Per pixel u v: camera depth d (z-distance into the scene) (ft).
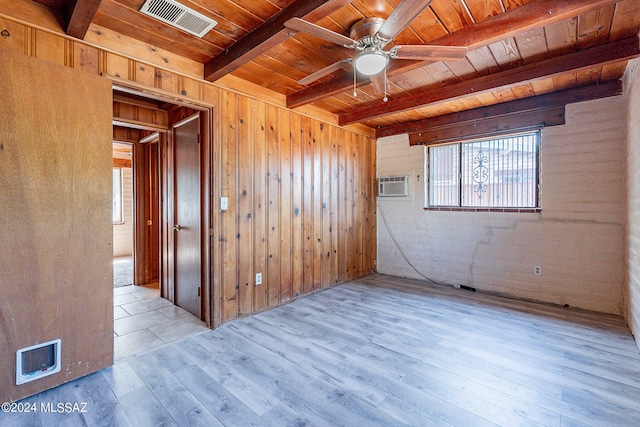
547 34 7.41
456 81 10.20
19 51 6.10
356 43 6.42
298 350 8.09
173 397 6.16
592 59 8.02
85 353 6.85
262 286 10.98
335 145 14.15
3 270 5.76
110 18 6.79
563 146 11.27
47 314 6.29
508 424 5.37
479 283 13.37
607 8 6.38
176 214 12.04
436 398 6.10
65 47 6.68
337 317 10.40
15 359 5.92
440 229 14.51
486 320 10.04
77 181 6.63
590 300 10.86
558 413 5.62
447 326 9.59
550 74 8.63
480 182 13.44
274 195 11.37
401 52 6.73
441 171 14.65
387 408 5.82
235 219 10.10
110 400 6.07
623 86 9.96
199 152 10.17
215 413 5.70
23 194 5.94
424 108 13.09
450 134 14.08
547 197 11.65
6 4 5.96
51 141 6.24
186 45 8.02
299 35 7.48
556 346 8.18
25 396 6.05
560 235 11.41
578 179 11.02
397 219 16.06
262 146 10.91
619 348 8.02
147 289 14.38
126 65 7.59
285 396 6.19
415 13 5.32
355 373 7.00
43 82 6.12
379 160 16.71
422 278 15.19
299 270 12.42
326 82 10.27
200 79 9.00
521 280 12.28
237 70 9.48
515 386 6.46
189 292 11.18
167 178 12.69
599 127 10.57
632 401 5.91
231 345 8.40
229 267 9.96
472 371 7.04
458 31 7.26
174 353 7.97
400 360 7.55
